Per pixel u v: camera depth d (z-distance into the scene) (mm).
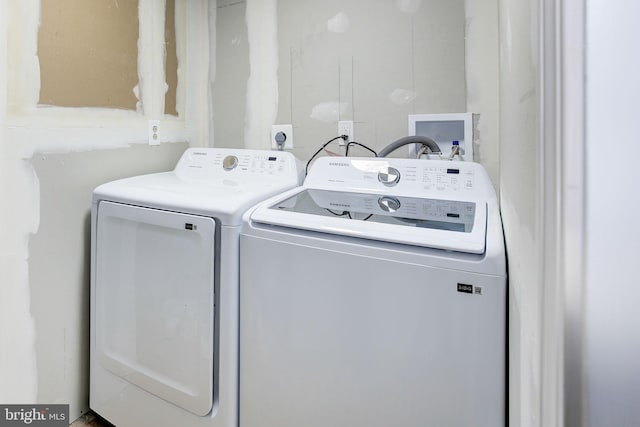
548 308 356
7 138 1219
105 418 1416
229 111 2010
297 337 1012
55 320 1389
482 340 792
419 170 1332
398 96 1617
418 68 1573
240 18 1940
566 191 329
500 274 774
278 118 1889
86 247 1479
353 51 1694
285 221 1033
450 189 1260
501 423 783
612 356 324
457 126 1516
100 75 1506
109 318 1384
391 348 889
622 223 318
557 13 331
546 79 350
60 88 1360
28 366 1314
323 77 1766
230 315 1104
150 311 1265
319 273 971
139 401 1313
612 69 313
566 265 332
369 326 912
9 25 1205
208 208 1123
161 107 1812
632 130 312
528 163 483
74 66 1406
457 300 813
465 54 1486
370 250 904
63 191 1393
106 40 1524
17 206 1257
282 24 1840
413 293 858
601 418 327
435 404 845
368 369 918
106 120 1539
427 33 1547
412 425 871
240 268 1104
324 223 988
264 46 1894
